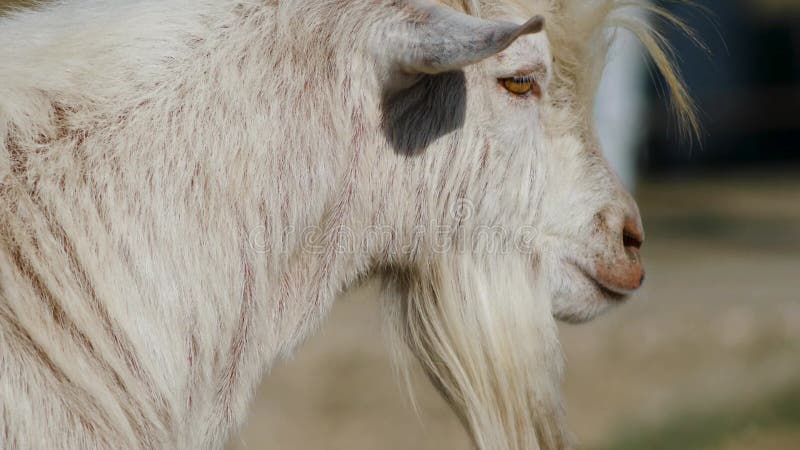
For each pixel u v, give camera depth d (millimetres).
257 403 34156
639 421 32406
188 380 10789
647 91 82688
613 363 36406
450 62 10656
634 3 14367
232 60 11320
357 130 11812
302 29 11523
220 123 11102
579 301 13844
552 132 13359
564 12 13289
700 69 92188
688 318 38344
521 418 13352
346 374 35531
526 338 13266
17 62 10727
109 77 10875
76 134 10578
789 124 89750
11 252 9992
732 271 47562
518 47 12391
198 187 10914
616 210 13883
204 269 10844
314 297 11883
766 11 91750
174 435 10602
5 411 9523
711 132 90312
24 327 9789
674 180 86500
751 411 32000
